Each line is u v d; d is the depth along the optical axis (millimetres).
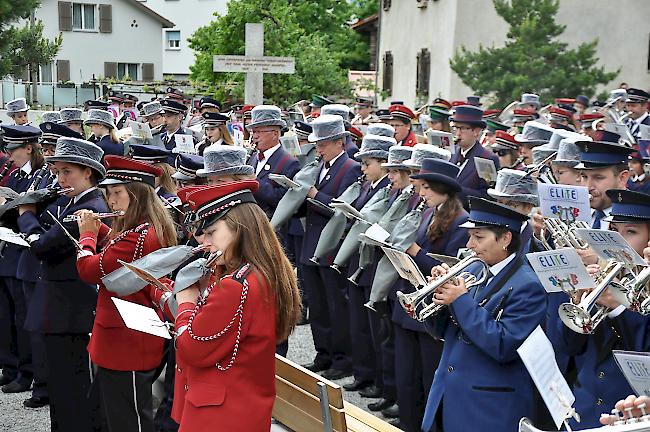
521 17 20016
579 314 3920
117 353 5367
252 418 3975
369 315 7410
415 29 29984
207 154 6473
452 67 20234
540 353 4094
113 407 5426
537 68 19266
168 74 58750
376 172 7508
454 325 4703
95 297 6102
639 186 7145
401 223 6223
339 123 8094
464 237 6016
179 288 4059
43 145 8102
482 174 8180
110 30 49469
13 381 8055
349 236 7324
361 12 48406
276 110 8844
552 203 4727
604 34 24391
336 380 8188
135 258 5238
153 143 13000
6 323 8008
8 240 6051
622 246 3840
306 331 9984
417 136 12383
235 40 28641
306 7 41812
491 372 4516
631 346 4254
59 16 48188
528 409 4531
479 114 8891
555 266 4012
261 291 4004
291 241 9844
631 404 3592
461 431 4535
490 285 4602
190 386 4062
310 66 26922
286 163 8789
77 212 5645
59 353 6113
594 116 12398
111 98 19734
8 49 25406
